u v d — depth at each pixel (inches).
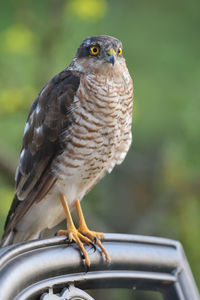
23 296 175.0
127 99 288.0
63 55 486.6
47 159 286.7
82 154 282.5
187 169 552.4
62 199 287.7
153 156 658.2
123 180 689.6
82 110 278.1
